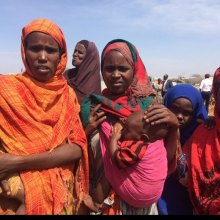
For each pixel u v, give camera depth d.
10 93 0.97
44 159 0.96
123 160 0.94
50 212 0.97
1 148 0.98
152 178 0.96
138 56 1.09
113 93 1.09
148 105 1.07
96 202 1.05
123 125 1.03
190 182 1.16
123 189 0.99
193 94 1.29
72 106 1.07
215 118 1.15
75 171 1.08
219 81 1.14
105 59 1.07
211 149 1.13
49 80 1.03
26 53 1.01
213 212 1.09
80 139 1.05
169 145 1.05
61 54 1.06
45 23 1.01
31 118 0.97
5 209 0.97
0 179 0.93
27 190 0.94
